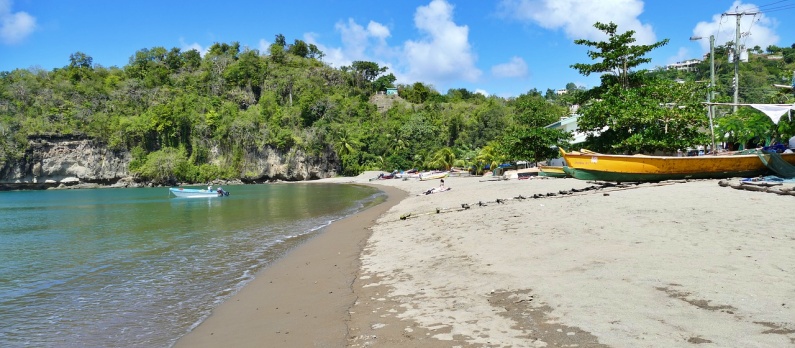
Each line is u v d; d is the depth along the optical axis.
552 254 8.96
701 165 21.03
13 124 91.69
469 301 6.88
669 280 6.58
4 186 90.69
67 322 8.25
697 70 100.69
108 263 13.76
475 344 5.22
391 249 12.80
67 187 94.81
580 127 33.16
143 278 11.52
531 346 4.96
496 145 66.50
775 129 28.55
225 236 18.67
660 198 14.92
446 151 80.06
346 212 28.27
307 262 12.48
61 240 19.64
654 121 28.55
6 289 10.85
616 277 6.97
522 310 6.13
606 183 23.22
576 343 4.88
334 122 113.62
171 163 97.88
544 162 52.72
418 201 30.34
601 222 11.70
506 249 9.98
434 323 6.16
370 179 83.62
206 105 109.31
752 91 70.44
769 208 11.48
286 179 105.06
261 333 6.91
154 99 107.88
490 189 30.44
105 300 9.63
